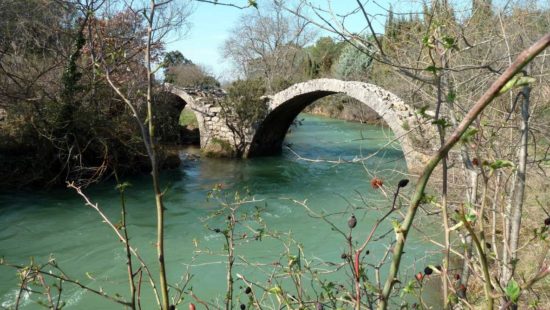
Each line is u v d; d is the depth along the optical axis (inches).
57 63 505.7
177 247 353.7
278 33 895.7
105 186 535.2
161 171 650.2
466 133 49.8
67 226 400.5
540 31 182.4
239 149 787.4
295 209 458.6
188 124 1039.6
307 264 154.6
